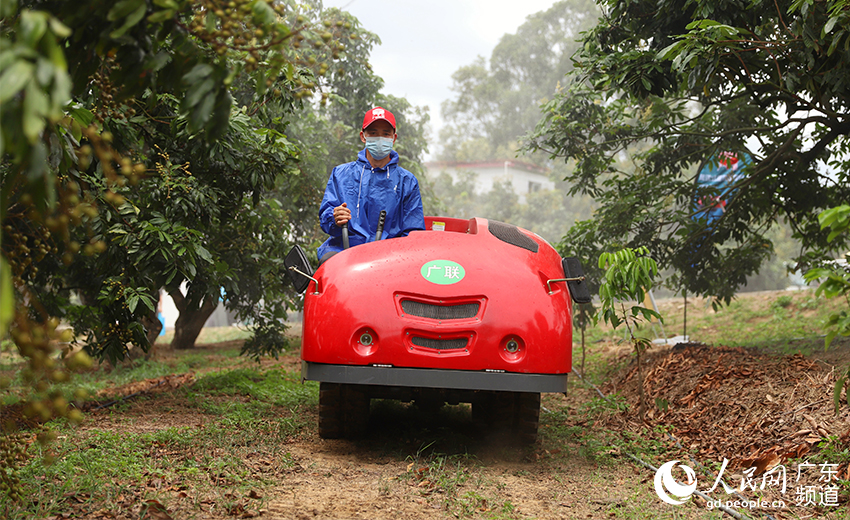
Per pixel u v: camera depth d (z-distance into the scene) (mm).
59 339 1803
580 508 3580
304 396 6770
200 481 3564
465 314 4203
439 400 4645
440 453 4605
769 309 14297
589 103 8656
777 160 8148
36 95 1330
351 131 12938
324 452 4582
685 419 5742
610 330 13844
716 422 5441
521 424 4719
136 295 5309
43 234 2453
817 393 5195
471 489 3777
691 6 6613
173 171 5340
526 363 4141
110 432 4684
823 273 2641
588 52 7820
